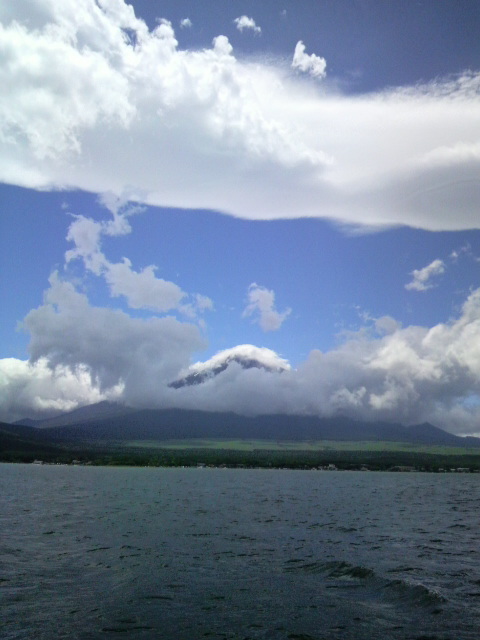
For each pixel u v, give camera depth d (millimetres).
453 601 28641
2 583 31484
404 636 23766
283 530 54094
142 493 106438
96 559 38312
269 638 23453
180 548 42875
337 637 23641
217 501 89812
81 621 25203
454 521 67188
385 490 138250
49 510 70875
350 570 35156
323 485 157125
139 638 23266
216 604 27906
